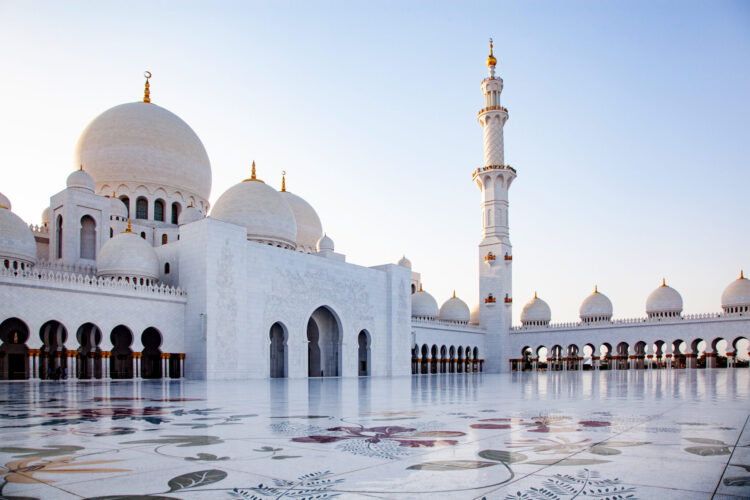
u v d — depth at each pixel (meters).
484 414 13.77
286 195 79.38
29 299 40.84
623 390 25.52
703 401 17.77
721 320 76.88
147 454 7.97
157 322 49.19
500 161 90.56
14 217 48.34
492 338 90.81
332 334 66.81
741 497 5.39
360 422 12.05
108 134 63.09
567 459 7.40
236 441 9.23
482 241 92.38
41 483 6.19
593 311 91.75
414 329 78.50
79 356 52.62
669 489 5.71
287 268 58.38
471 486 5.89
